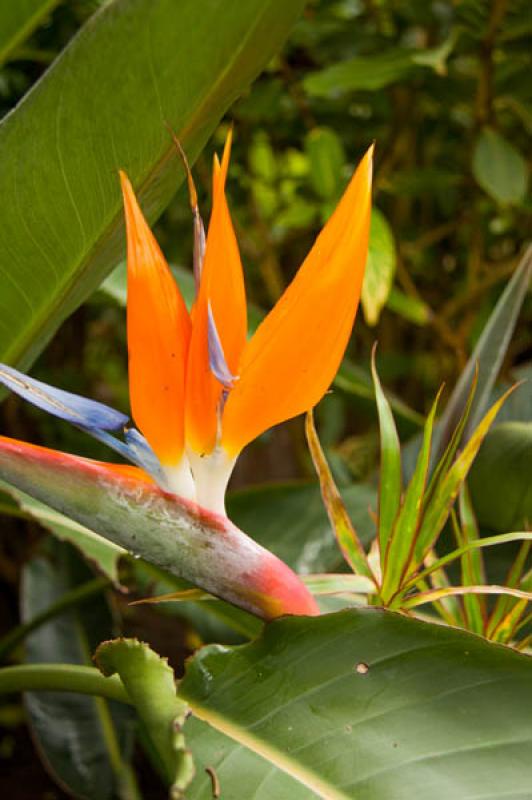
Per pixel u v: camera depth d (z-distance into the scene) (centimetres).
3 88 138
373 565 86
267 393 81
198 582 83
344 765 78
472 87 142
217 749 80
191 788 79
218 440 82
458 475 85
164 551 82
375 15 148
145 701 79
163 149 86
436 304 193
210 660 83
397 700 80
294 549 106
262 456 212
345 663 81
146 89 84
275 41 83
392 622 81
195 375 81
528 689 79
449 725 79
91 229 88
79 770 119
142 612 161
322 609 97
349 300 80
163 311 80
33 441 171
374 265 108
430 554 91
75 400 81
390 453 86
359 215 80
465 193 168
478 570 90
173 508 82
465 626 89
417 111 162
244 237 167
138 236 79
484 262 187
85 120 85
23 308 91
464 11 129
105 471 82
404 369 174
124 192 79
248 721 81
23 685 88
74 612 128
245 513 109
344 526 86
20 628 121
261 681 82
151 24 82
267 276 169
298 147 173
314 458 85
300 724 80
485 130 127
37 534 167
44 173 86
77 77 84
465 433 92
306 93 149
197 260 82
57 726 122
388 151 155
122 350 209
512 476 100
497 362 92
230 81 84
